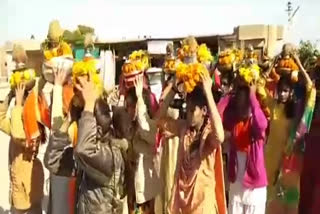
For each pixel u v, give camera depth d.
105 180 3.69
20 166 5.11
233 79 5.53
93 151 3.57
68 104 4.35
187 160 4.16
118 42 20.30
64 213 4.92
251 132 4.81
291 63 5.51
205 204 4.02
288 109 5.50
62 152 3.98
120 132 3.97
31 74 5.12
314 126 5.31
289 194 5.45
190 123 4.18
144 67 5.34
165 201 5.03
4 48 18.86
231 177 4.98
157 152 5.05
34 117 5.00
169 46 5.67
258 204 4.85
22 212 5.19
